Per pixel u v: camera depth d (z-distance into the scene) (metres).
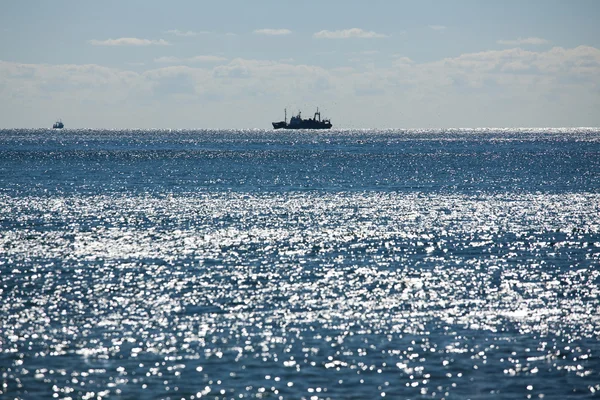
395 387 124.38
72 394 121.12
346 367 133.38
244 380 127.19
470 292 192.88
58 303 179.75
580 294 190.12
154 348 143.62
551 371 131.25
